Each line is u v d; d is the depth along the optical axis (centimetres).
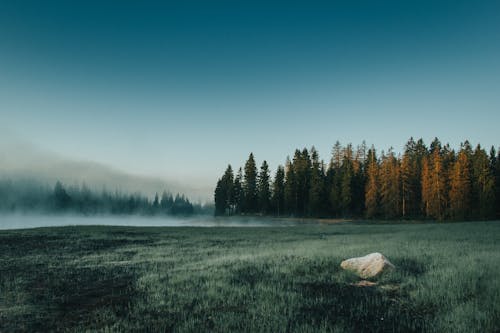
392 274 1046
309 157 7844
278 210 6981
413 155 7700
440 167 5406
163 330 639
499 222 3728
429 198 5375
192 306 793
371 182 5841
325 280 1026
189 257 1539
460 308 714
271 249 1748
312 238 2475
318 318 708
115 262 1410
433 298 809
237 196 7912
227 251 1759
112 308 791
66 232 2608
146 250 1811
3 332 648
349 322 686
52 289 977
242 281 1018
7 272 1202
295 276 1081
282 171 7294
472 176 5422
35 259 1477
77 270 1245
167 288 935
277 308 742
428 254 1399
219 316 710
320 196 6444
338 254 1426
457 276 970
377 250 1542
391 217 5650
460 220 5066
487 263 1134
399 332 638
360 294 890
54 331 654
